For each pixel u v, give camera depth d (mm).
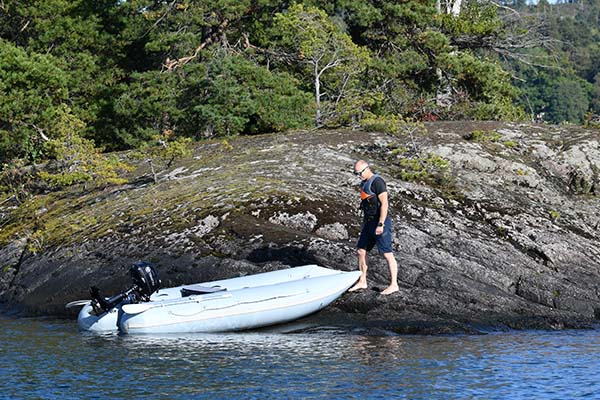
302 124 37281
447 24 47969
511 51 53938
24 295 22203
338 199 23469
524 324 17641
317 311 18125
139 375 14320
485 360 14969
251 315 17562
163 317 17594
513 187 26578
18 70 36188
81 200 27703
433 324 17281
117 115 40875
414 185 25172
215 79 37406
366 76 44156
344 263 19922
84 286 21344
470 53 50938
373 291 18375
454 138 29984
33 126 35594
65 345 16719
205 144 32281
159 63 43781
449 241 21438
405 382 13703
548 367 14539
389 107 43844
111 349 16250
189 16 40781
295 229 22000
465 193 25031
